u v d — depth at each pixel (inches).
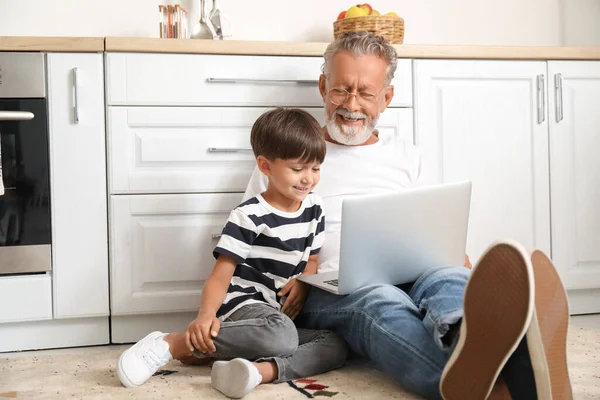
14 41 81.4
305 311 70.8
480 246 96.7
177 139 86.0
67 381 64.2
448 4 115.3
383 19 93.7
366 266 62.2
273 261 69.7
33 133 82.3
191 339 64.1
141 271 85.4
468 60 95.0
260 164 70.5
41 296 82.8
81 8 101.8
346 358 68.6
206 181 87.0
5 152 81.7
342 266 61.3
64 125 83.0
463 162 95.4
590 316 98.6
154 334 65.8
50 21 101.0
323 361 65.2
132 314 85.7
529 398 48.3
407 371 56.4
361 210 58.9
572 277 99.7
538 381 46.9
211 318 64.4
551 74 98.3
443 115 94.4
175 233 86.2
